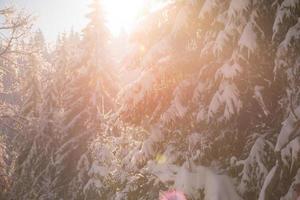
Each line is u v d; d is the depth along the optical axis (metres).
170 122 7.98
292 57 5.82
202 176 7.35
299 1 5.78
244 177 6.66
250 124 7.27
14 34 10.73
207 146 7.42
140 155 8.30
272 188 5.88
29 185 19.12
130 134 9.61
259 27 6.45
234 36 6.75
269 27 6.63
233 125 7.23
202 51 7.43
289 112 6.01
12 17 10.66
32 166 22.06
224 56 7.28
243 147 7.39
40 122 11.80
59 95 26.34
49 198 20.97
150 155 8.28
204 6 7.07
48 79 26.95
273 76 6.89
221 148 7.43
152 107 8.63
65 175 21.14
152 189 7.99
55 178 21.44
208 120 7.11
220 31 6.83
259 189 6.42
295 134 5.66
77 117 21.03
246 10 6.38
